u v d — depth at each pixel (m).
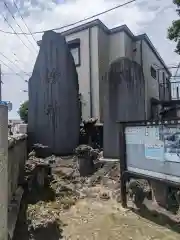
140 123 4.55
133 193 4.84
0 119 2.54
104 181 6.20
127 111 8.04
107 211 4.63
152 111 16.75
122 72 8.31
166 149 4.01
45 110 8.98
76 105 9.20
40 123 8.95
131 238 3.58
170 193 4.29
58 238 3.58
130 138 4.81
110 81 8.39
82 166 6.76
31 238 3.32
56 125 8.77
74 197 5.37
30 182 5.35
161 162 4.11
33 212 4.03
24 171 5.59
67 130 8.80
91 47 13.77
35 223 3.48
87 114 13.65
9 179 3.80
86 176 6.65
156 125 4.21
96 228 3.92
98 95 13.42
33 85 9.38
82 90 14.02
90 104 13.61
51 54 9.31
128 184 4.96
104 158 7.80
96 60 13.57
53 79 9.11
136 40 15.64
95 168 7.09
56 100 8.95
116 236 3.65
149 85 16.64
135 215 4.41
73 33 14.59
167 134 4.00
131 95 8.19
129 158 4.84
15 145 4.59
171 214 4.17
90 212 4.59
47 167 5.82
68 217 4.35
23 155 6.03
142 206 4.66
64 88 9.02
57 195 5.35
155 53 19.19
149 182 4.76
